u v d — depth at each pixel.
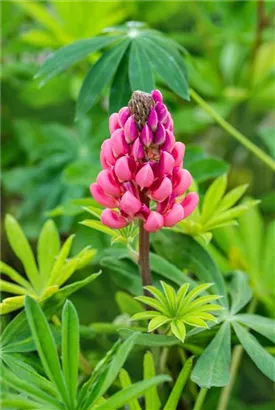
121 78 0.92
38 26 1.34
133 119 0.71
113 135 0.71
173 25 1.41
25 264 0.86
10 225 0.87
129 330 0.76
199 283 0.88
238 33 1.23
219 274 0.85
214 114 1.03
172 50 0.93
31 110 1.37
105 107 1.27
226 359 0.76
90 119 1.28
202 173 0.95
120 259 0.86
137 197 0.72
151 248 0.89
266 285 0.95
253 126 1.29
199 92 1.23
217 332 0.80
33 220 1.18
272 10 1.19
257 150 1.03
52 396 0.72
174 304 0.76
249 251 0.98
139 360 1.03
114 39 0.93
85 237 1.09
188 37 1.27
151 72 0.90
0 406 0.69
